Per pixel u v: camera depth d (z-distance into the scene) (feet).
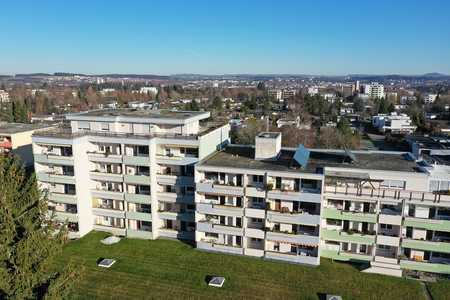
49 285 97.45
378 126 593.01
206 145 185.26
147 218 187.93
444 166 167.02
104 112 214.69
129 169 189.78
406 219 152.76
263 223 169.99
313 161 176.04
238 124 485.56
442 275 155.84
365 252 164.45
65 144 183.42
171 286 150.20
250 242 176.65
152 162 181.98
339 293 144.77
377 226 157.79
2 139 280.51
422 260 157.38
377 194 154.92
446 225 149.07
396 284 150.61
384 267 157.28
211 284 150.30
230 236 175.94
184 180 181.27
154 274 158.51
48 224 108.27
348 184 159.53
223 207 169.58
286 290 147.23
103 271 160.25
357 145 403.34
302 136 395.96
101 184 197.06
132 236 192.44
